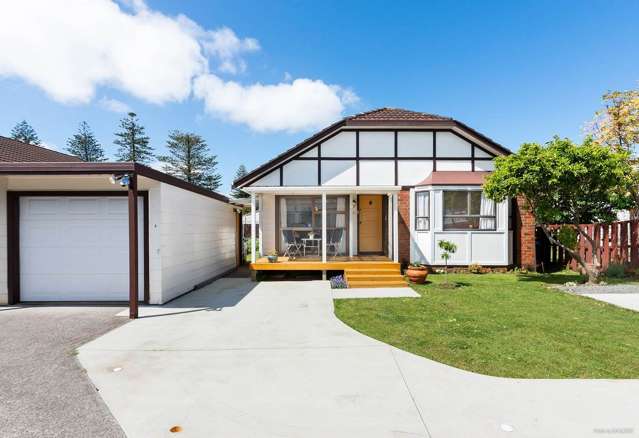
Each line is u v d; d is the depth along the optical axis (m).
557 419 2.60
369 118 11.19
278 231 11.31
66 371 3.57
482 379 3.30
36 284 7.03
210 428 2.53
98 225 7.04
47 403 2.92
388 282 8.56
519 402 2.85
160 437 2.43
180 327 5.16
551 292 7.49
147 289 6.87
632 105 11.30
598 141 12.27
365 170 11.30
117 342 4.48
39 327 5.20
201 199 9.34
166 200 7.15
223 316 5.81
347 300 6.97
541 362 3.69
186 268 8.20
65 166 5.68
